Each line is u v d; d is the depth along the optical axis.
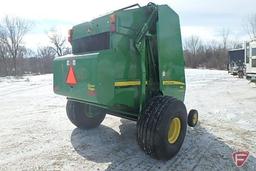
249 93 12.79
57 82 4.97
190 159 4.52
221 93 12.91
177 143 4.57
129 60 4.50
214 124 6.77
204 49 67.50
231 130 6.21
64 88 4.77
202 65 62.34
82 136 5.73
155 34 4.90
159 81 4.95
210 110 8.59
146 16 4.83
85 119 6.02
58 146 5.14
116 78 4.29
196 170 4.11
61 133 5.97
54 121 7.12
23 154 4.75
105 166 4.25
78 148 5.03
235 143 5.30
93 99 4.11
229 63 30.17
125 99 4.48
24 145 5.20
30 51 57.69
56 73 4.98
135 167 4.21
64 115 7.91
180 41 5.48
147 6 4.84
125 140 5.48
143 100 4.72
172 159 4.52
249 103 9.85
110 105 4.29
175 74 5.39
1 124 6.88
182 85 5.67
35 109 9.02
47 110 8.79
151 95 4.98
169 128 4.31
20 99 11.72
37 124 6.80
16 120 7.32
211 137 5.68
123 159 4.52
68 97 5.23
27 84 21.02
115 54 4.25
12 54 52.41
